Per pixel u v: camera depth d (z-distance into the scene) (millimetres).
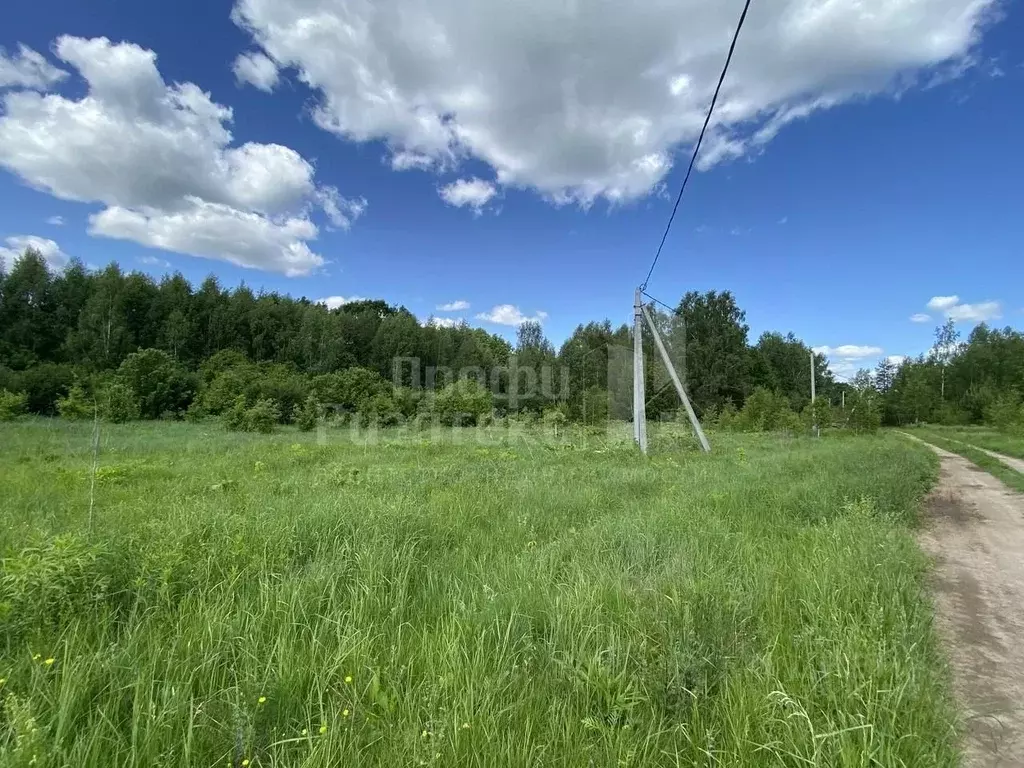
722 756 2150
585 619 3170
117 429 20781
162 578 3377
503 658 2725
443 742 2047
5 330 36781
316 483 8336
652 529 5160
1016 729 2586
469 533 5410
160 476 9062
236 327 46312
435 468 10453
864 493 7664
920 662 2816
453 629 2941
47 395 28875
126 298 42125
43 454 11789
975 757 2371
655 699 2510
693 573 3971
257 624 2955
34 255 39938
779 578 4062
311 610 3275
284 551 4254
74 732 2102
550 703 2461
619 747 2102
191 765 2006
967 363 50938
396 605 3348
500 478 9328
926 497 9812
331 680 2555
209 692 2441
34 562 3260
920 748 2182
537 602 3432
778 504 6953
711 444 19047
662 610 3217
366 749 2107
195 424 26859
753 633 3221
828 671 2594
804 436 28172
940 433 36656
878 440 25906
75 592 3191
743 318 51562
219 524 4633
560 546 4867
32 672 2381
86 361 36125
